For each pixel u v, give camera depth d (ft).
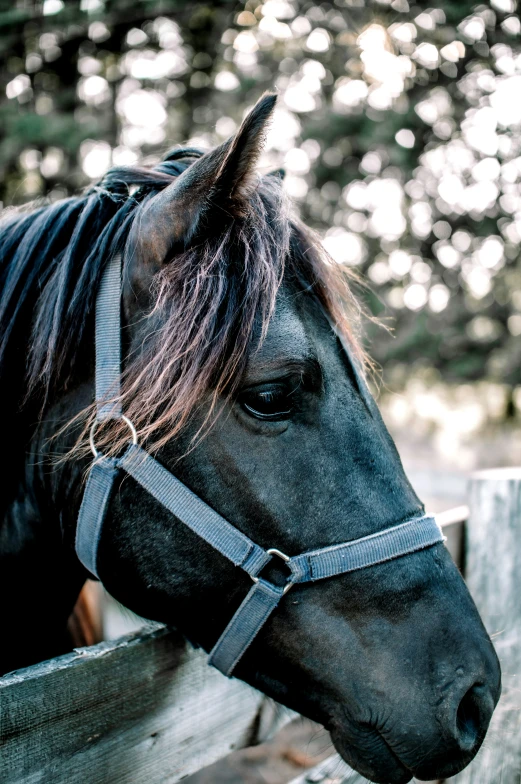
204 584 3.56
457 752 3.34
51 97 18.04
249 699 4.38
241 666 3.76
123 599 3.84
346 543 3.44
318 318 3.72
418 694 3.34
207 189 3.33
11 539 4.25
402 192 20.79
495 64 17.97
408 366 22.74
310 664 3.53
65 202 4.39
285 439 3.43
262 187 3.84
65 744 3.16
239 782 8.22
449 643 3.42
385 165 20.06
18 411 4.02
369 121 18.60
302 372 3.37
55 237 4.13
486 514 5.60
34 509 4.13
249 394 3.36
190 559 3.53
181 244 3.49
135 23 17.29
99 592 7.12
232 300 3.33
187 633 3.79
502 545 5.50
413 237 21.44
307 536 3.43
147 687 3.60
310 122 18.93
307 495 3.43
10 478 4.17
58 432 3.82
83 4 16.72
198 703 3.95
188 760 3.90
